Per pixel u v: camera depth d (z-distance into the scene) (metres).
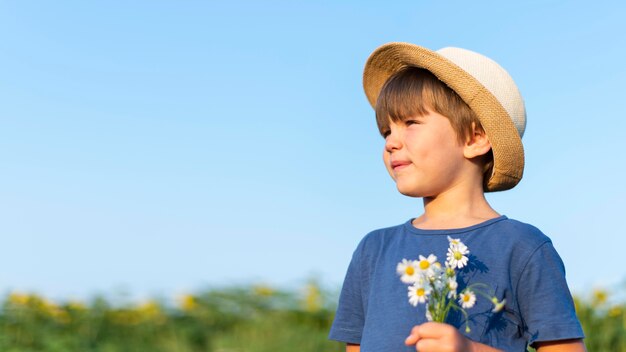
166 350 7.29
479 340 2.03
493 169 2.34
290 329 7.39
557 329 2.02
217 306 7.92
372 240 2.40
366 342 2.17
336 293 8.11
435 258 2.03
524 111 2.46
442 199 2.28
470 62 2.40
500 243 2.12
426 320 2.08
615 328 6.73
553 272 2.09
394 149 2.29
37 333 7.36
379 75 2.69
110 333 7.62
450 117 2.25
